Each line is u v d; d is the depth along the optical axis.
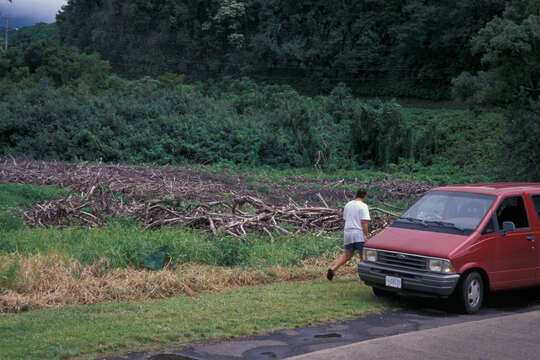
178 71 110.00
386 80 78.12
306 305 7.72
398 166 38.94
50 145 38.53
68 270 8.90
